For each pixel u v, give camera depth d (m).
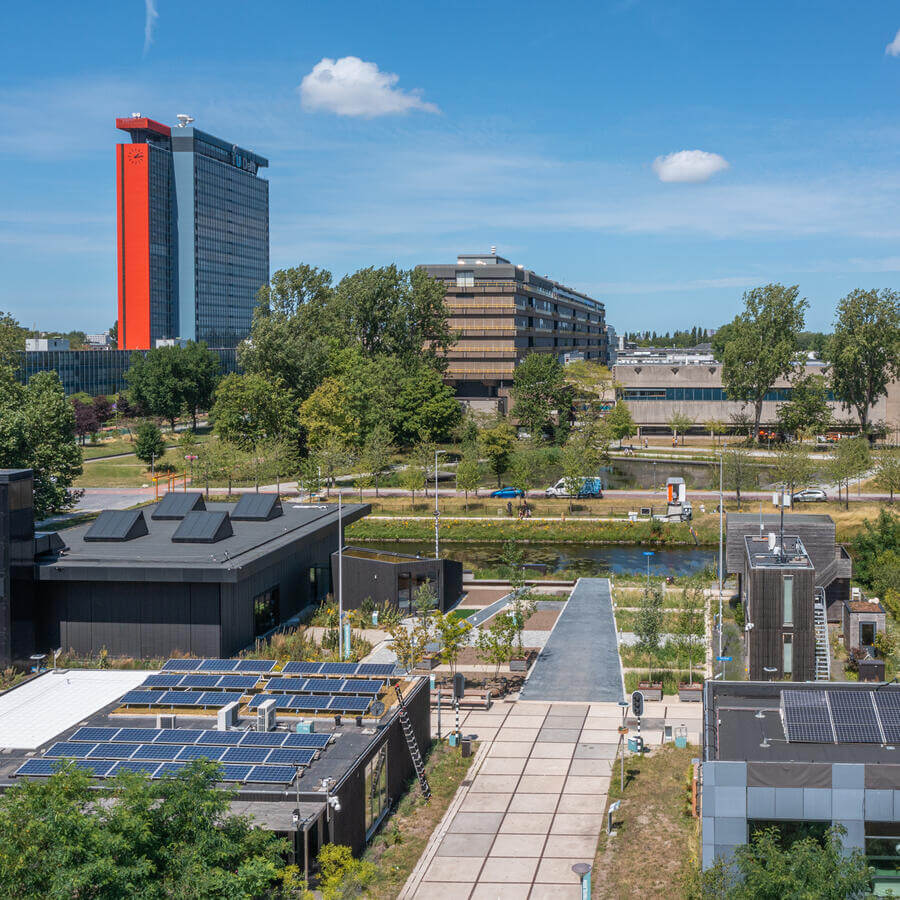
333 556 73.50
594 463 131.12
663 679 57.03
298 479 132.50
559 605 76.25
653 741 47.91
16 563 57.91
